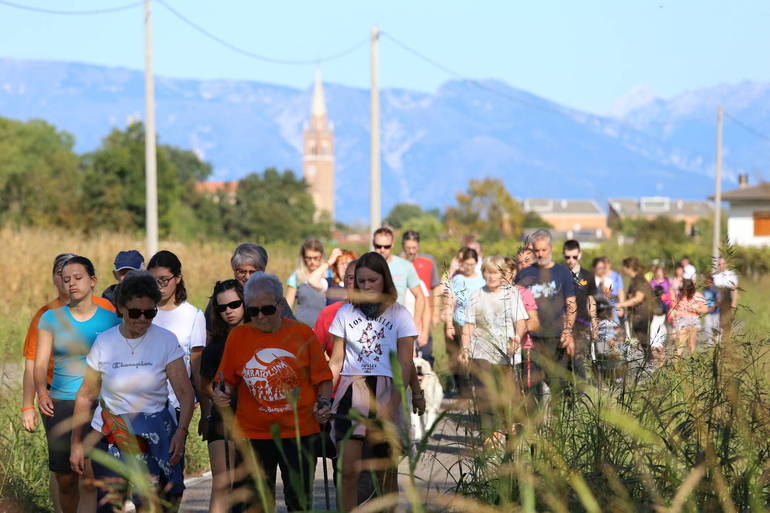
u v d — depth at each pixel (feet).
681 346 50.67
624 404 46.55
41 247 233.14
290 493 55.26
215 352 61.05
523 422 39.45
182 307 62.64
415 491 32.04
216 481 55.47
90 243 252.21
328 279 96.94
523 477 35.24
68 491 60.44
